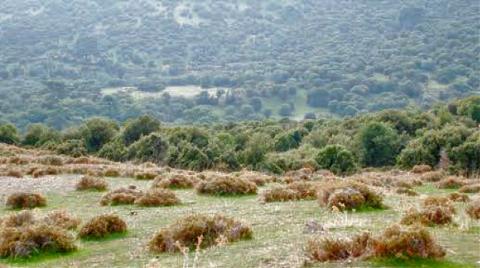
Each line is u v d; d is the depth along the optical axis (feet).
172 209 73.67
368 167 238.07
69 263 46.11
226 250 45.06
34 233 50.31
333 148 184.14
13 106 645.92
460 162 173.47
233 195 86.48
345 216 55.52
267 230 53.42
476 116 298.97
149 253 47.62
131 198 80.79
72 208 78.79
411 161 197.77
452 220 52.24
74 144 234.79
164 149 220.43
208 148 211.20
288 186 83.71
